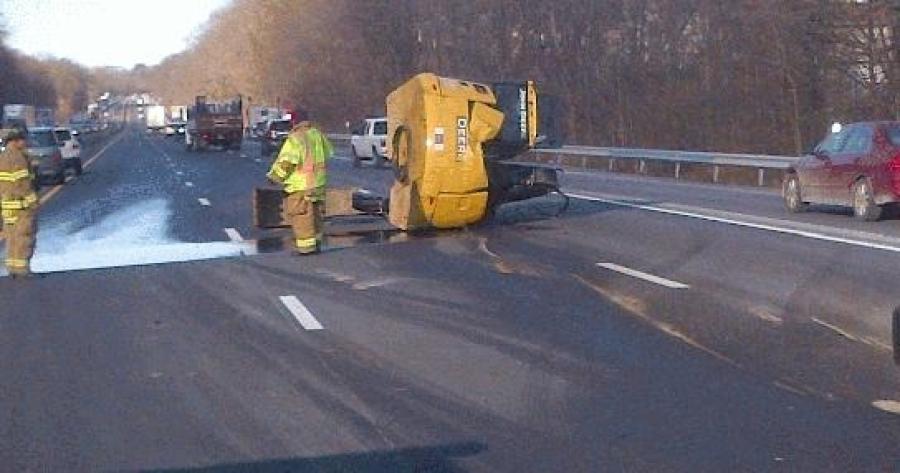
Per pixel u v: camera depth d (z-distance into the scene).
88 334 15.18
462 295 17.31
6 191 20.64
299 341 14.23
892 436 9.93
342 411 11.00
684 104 58.66
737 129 54.75
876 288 16.95
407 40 87.75
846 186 26.83
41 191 45.84
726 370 12.35
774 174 43.19
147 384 12.29
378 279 19.09
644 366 12.59
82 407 11.45
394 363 12.91
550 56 71.50
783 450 9.58
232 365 13.03
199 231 28.16
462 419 10.65
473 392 11.60
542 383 11.91
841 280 17.73
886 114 47.28
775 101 53.47
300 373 12.55
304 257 22.20
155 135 164.50
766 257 20.42
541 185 27.94
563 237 24.50
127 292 18.56
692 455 9.48
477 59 76.94
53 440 10.36
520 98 27.42
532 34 72.88
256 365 13.00
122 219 32.12
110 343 14.53
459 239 24.59
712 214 28.69
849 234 23.59
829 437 9.92
